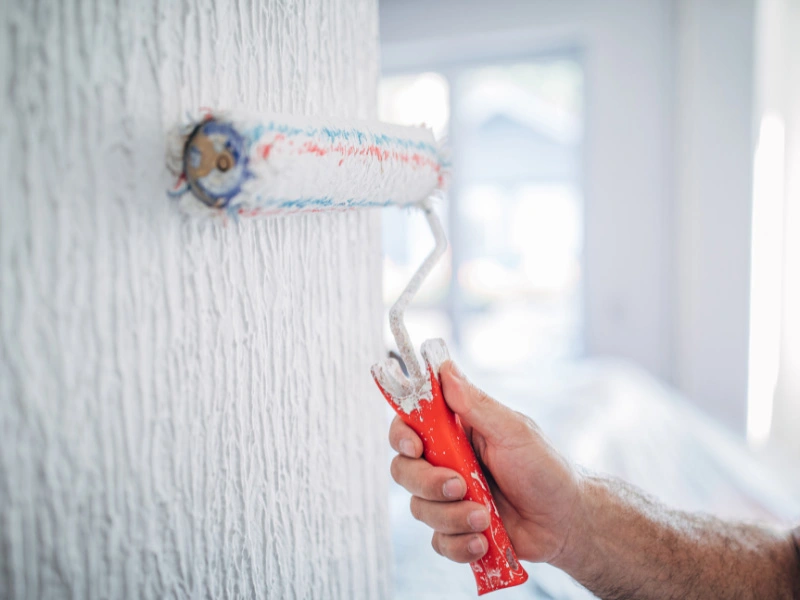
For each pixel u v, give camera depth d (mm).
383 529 519
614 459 1124
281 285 388
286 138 260
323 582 446
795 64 1521
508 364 2740
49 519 265
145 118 284
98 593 284
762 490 1120
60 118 256
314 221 420
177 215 304
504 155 3068
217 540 345
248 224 356
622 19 2244
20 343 252
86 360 272
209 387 333
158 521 308
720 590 565
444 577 724
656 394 1586
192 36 305
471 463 434
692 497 1030
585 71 2389
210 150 255
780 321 1569
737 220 1916
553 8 2334
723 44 1892
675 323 2252
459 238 2854
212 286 330
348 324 464
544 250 3047
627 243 2311
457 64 2717
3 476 251
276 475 391
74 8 257
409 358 407
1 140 241
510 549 428
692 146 1971
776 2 1659
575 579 569
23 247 250
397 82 2873
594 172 2318
